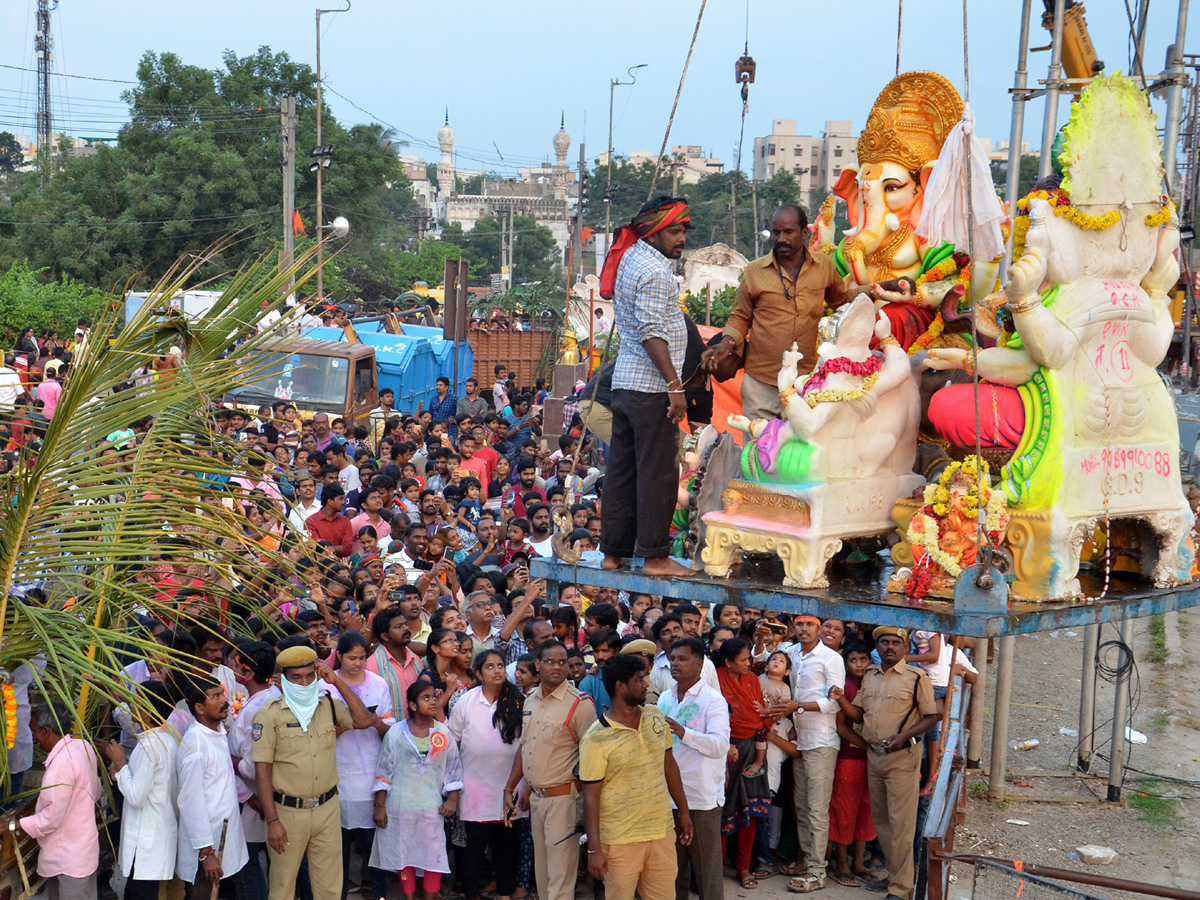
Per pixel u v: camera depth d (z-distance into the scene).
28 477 5.30
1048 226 4.93
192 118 46.53
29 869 6.52
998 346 5.22
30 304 30.62
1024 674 13.37
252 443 12.47
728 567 5.33
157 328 5.75
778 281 5.58
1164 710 12.28
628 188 51.44
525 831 7.80
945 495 5.00
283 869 6.57
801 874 8.40
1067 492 4.95
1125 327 5.15
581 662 7.64
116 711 6.75
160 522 5.68
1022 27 9.37
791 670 8.36
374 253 49.38
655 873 6.40
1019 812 9.74
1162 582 5.42
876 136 5.81
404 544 10.58
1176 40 9.72
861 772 8.27
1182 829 9.41
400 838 7.30
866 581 5.34
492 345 30.59
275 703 6.65
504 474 15.43
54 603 5.89
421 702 7.22
